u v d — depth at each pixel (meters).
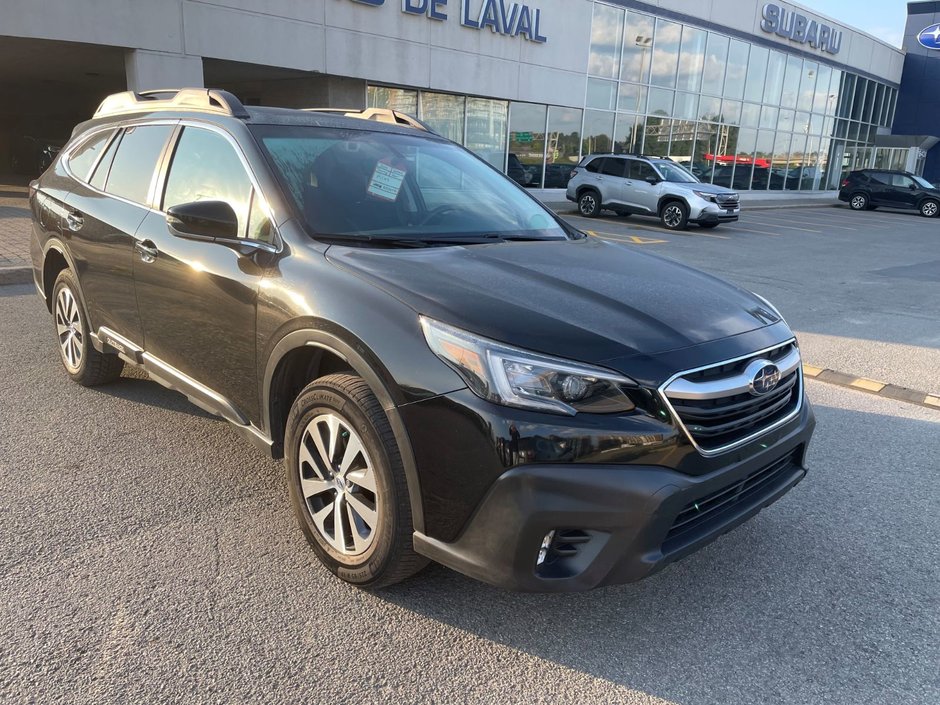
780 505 3.62
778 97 31.14
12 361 5.26
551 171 22.66
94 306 4.18
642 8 23.55
